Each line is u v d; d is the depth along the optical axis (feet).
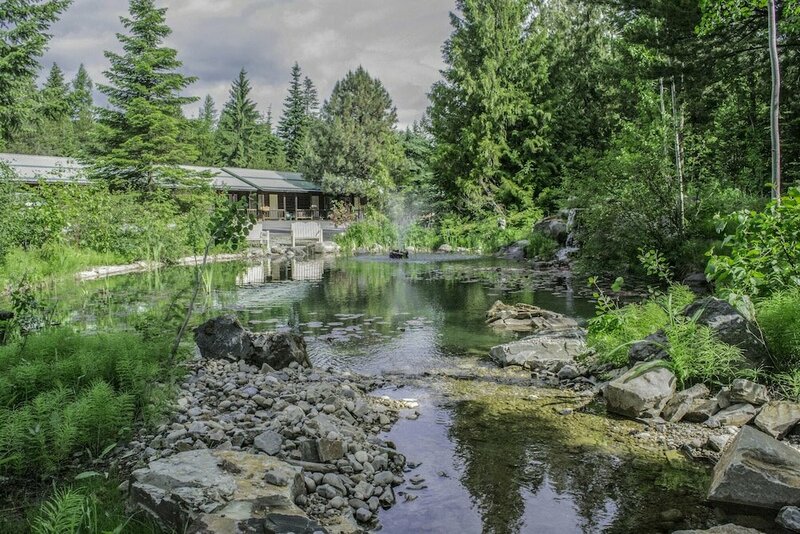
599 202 52.03
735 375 18.57
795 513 11.55
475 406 19.54
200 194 97.35
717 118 58.34
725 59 52.24
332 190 163.94
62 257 53.36
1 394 14.98
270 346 23.16
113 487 12.11
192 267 63.77
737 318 19.19
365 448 15.08
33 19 68.54
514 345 25.90
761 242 18.74
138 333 22.86
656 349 20.72
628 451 15.60
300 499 11.68
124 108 94.43
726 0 30.99
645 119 65.62
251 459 12.27
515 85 110.73
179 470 11.43
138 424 15.61
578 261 56.13
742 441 13.39
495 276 58.18
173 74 94.12
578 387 21.57
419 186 140.87
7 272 45.44
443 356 26.78
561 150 109.60
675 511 12.31
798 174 52.54
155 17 92.94
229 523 9.55
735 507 12.43
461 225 102.99
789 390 17.49
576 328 32.01
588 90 110.63
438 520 12.03
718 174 57.62
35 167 108.68
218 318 24.35
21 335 21.65
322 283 53.16
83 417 13.65
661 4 48.75
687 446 15.70
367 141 171.32
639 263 48.52
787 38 48.24
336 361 25.86
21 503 11.56
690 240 46.01
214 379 20.03
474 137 107.45
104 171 92.89
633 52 56.13
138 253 64.80
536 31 114.83
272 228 128.16
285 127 250.37
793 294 19.57
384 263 73.20
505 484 13.70
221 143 229.25
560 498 13.00
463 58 112.27
